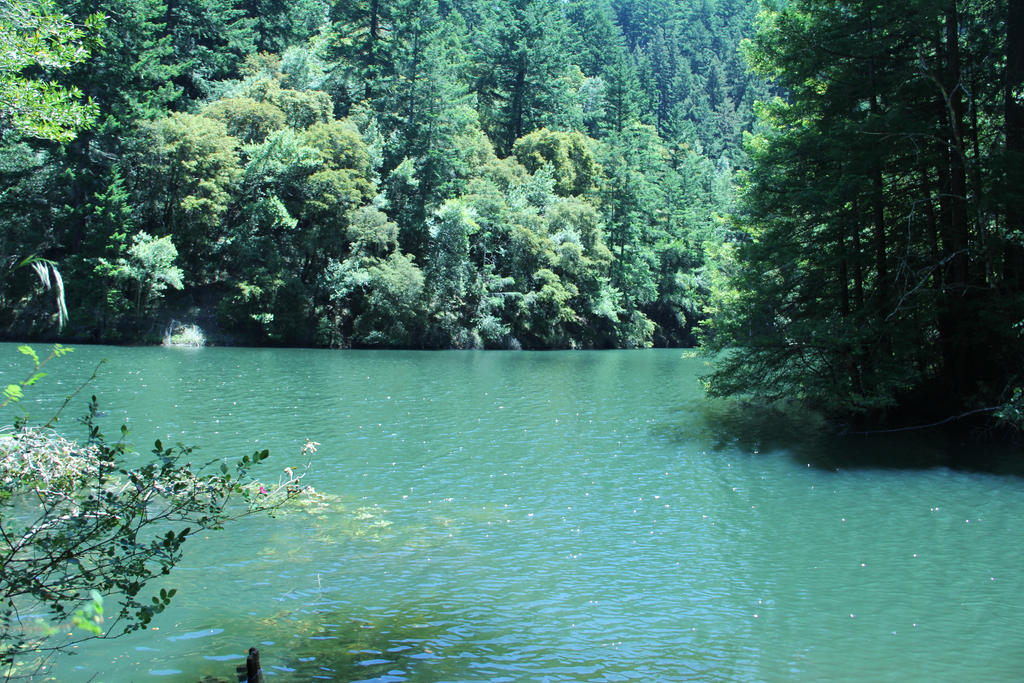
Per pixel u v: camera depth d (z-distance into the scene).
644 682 5.80
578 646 6.45
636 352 54.47
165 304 49.47
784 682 5.86
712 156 106.44
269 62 67.31
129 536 5.11
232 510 10.45
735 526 10.09
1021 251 16.84
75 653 6.07
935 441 16.34
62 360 33.19
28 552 6.88
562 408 21.36
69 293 46.00
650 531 9.84
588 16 110.44
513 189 63.41
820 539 9.58
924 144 17.69
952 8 17.34
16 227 45.38
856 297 18.48
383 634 6.59
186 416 18.22
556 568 8.41
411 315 52.53
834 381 17.70
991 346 17.39
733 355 19.88
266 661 6.00
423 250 57.75
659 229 73.69
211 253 53.00
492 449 15.20
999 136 19.58
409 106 63.06
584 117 88.62
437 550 8.96
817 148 18.05
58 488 5.22
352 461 13.81
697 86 118.06
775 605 7.43
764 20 19.83
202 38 66.12
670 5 139.62
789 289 19.31
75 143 47.12
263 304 49.97
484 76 80.62
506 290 58.41
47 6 8.24
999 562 8.70
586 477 12.86
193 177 49.41
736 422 19.00
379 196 55.25
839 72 18.78
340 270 52.12
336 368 33.75
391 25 69.56
